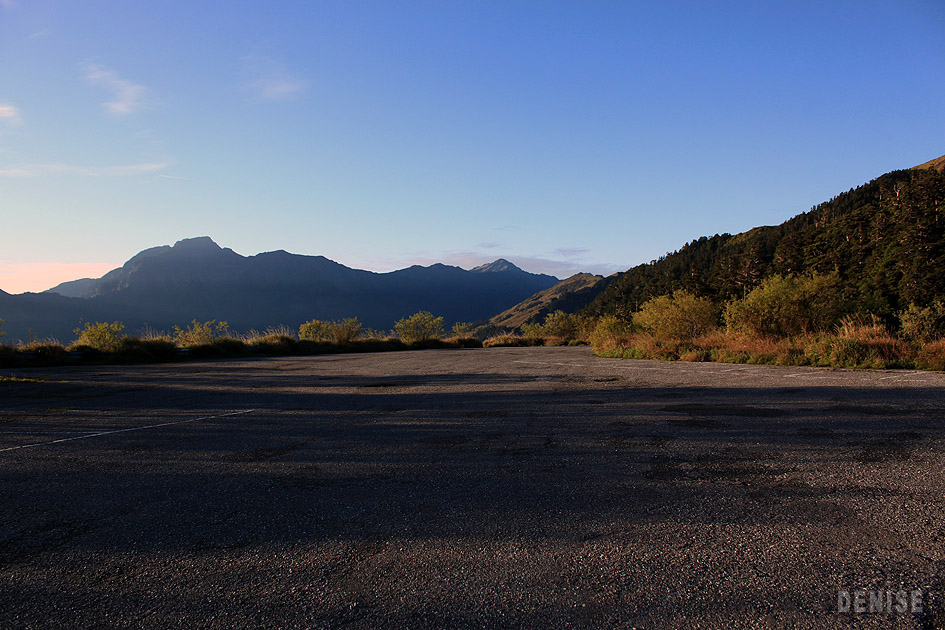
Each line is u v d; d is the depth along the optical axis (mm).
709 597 2121
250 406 7570
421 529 2861
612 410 6453
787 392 7359
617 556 2488
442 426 5727
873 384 7832
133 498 3486
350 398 8328
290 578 2357
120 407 7578
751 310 16578
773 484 3436
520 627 1944
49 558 2617
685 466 3895
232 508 3264
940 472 3555
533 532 2777
